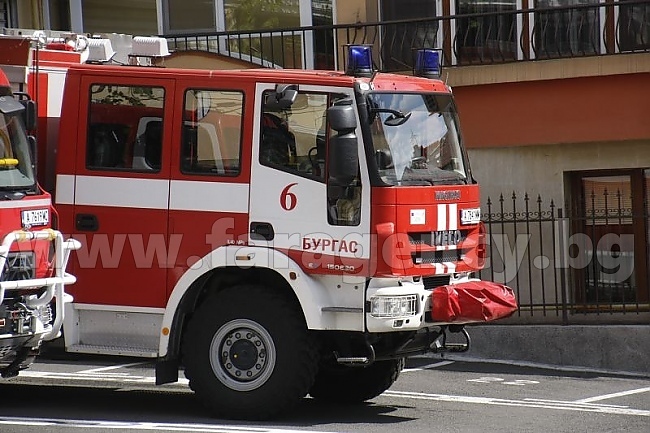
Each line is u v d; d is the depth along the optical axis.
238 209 31.23
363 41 50.09
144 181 31.98
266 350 30.94
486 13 46.09
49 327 30.47
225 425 30.52
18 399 34.75
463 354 45.44
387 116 31.11
